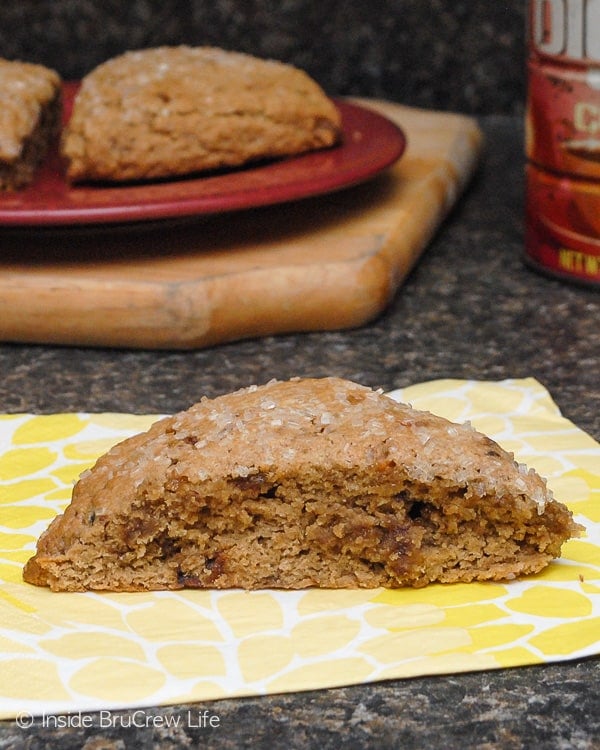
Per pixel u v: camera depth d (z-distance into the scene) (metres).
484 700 0.41
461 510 0.44
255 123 0.63
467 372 0.56
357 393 0.47
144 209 0.57
